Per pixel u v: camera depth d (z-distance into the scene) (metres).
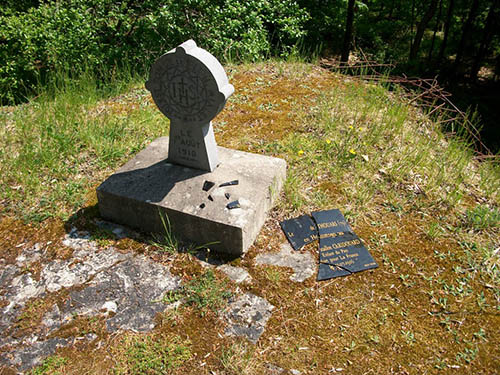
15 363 2.87
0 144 5.10
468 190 4.51
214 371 2.79
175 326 3.09
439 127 5.52
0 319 3.16
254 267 3.55
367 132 5.21
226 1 8.42
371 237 3.87
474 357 2.87
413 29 17.77
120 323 3.12
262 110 5.79
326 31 14.34
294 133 5.27
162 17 8.15
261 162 4.23
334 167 4.68
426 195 4.35
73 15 8.07
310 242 3.80
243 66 7.20
